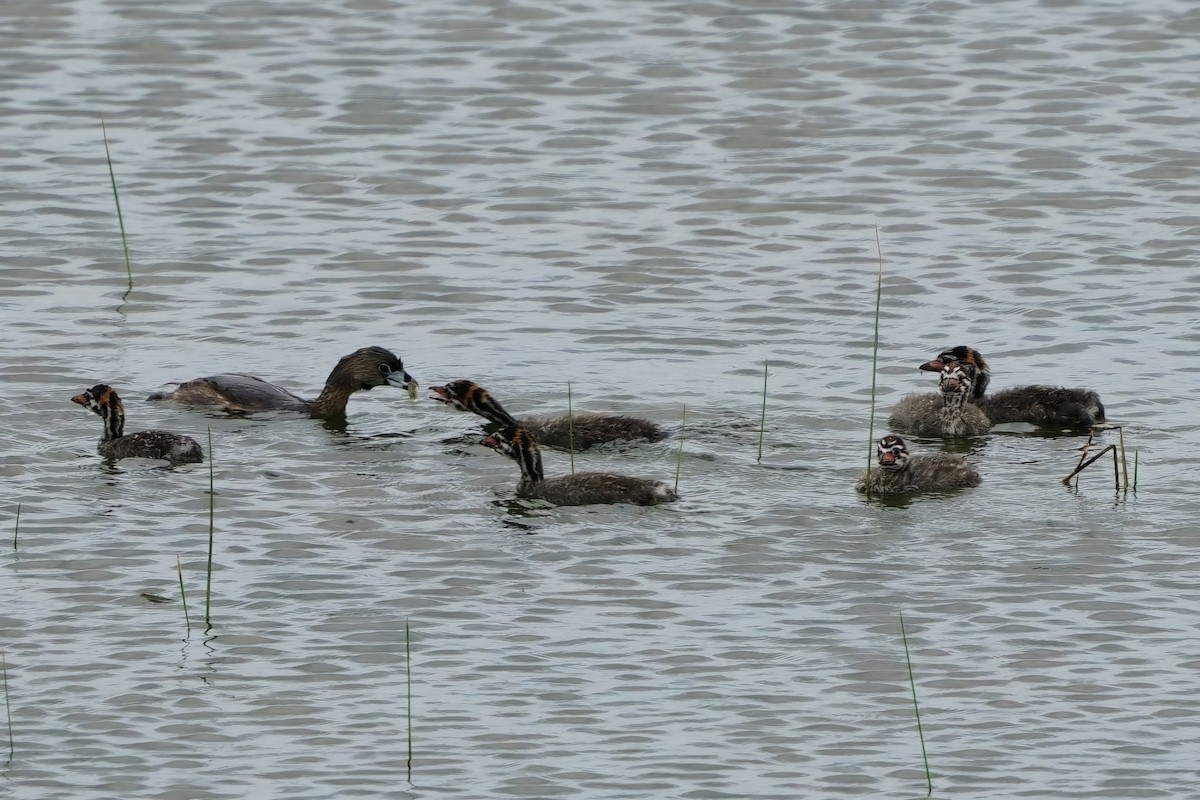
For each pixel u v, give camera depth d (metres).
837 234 31.20
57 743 16.44
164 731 16.67
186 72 37.84
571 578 19.47
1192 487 21.61
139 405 24.67
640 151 34.66
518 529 20.64
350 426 24.20
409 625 18.48
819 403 24.64
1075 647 18.03
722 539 20.36
